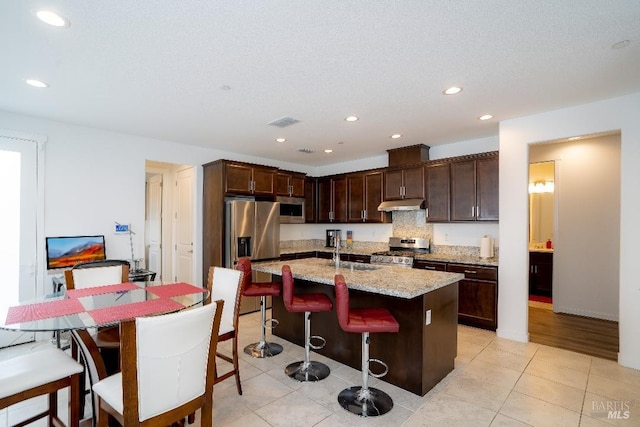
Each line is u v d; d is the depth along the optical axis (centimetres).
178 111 327
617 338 358
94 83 260
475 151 444
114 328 236
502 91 276
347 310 216
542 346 333
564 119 317
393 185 500
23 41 197
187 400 152
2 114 327
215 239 463
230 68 235
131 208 418
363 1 161
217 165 463
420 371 239
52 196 358
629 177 283
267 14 172
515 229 348
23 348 325
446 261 411
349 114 336
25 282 339
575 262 453
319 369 280
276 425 206
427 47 206
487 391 246
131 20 177
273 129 393
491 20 178
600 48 206
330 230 620
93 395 177
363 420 211
